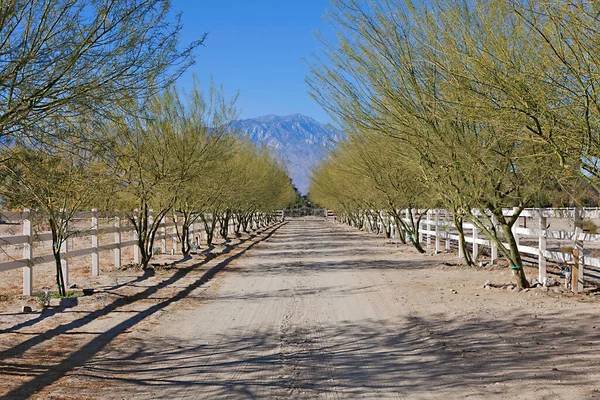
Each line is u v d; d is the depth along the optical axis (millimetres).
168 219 25594
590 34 5496
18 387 5773
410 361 6672
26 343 7664
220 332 8500
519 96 5875
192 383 5945
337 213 75625
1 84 5184
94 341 7852
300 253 24172
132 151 13328
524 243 23719
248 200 34375
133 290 12461
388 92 9938
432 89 9438
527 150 9070
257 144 39656
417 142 10531
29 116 5605
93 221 14812
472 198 11523
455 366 6371
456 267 16641
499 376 5926
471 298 10852
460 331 8117
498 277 14023
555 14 5605
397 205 23516
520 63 6258
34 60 5344
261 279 15156
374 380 5969
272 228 57344
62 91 5645
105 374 6297
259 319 9508
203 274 15930
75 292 11648
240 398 5441
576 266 11055
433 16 9375
